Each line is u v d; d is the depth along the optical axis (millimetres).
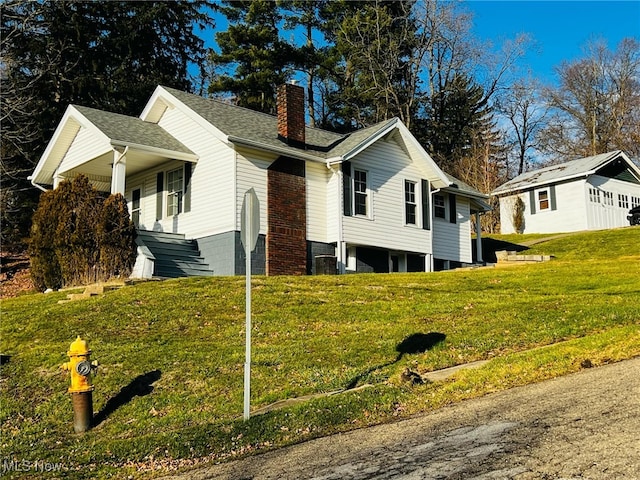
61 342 10844
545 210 34938
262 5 41156
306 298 13469
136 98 33062
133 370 9609
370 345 10414
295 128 20172
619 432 5859
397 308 12633
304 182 19688
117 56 33344
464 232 25578
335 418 7523
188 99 20672
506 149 55906
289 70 42719
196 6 38031
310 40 44531
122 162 17781
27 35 30484
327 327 11484
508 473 5289
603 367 8289
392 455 6172
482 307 12469
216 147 18828
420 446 6305
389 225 21375
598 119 56812
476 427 6621
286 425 7465
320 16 44656
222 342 10695
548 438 5969
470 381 8289
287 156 19266
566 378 8023
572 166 35562
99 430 8039
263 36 40312
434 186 23500
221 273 18062
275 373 9375
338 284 15320
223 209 18312
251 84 39688
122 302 12688
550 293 14109
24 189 28328
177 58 36781
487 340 10375
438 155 46281
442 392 8031
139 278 15227
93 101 31766
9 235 28875
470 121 48031
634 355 8641
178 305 12578
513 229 36281
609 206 34406
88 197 16438
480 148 48812
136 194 21906
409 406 7762
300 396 8625
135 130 19609
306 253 19375
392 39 43281
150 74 34562
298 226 19266
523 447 5828
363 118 44344
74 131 20625
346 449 6559
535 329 10797
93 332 11219
